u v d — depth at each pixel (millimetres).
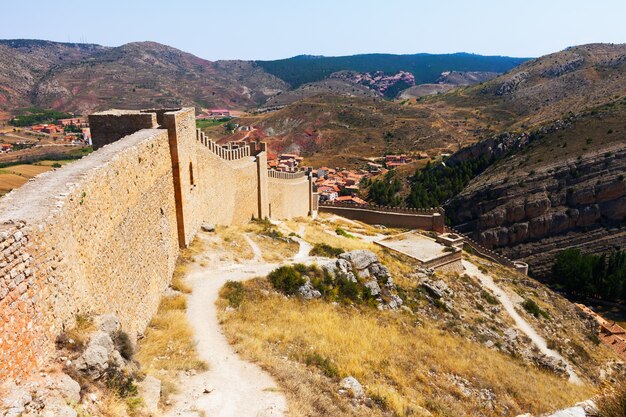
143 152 17984
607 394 9898
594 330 44531
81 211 11648
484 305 37062
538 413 20328
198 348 16203
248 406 12477
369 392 15805
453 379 20781
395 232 60219
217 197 33469
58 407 8148
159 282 19781
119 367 10961
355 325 22953
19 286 8406
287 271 25469
